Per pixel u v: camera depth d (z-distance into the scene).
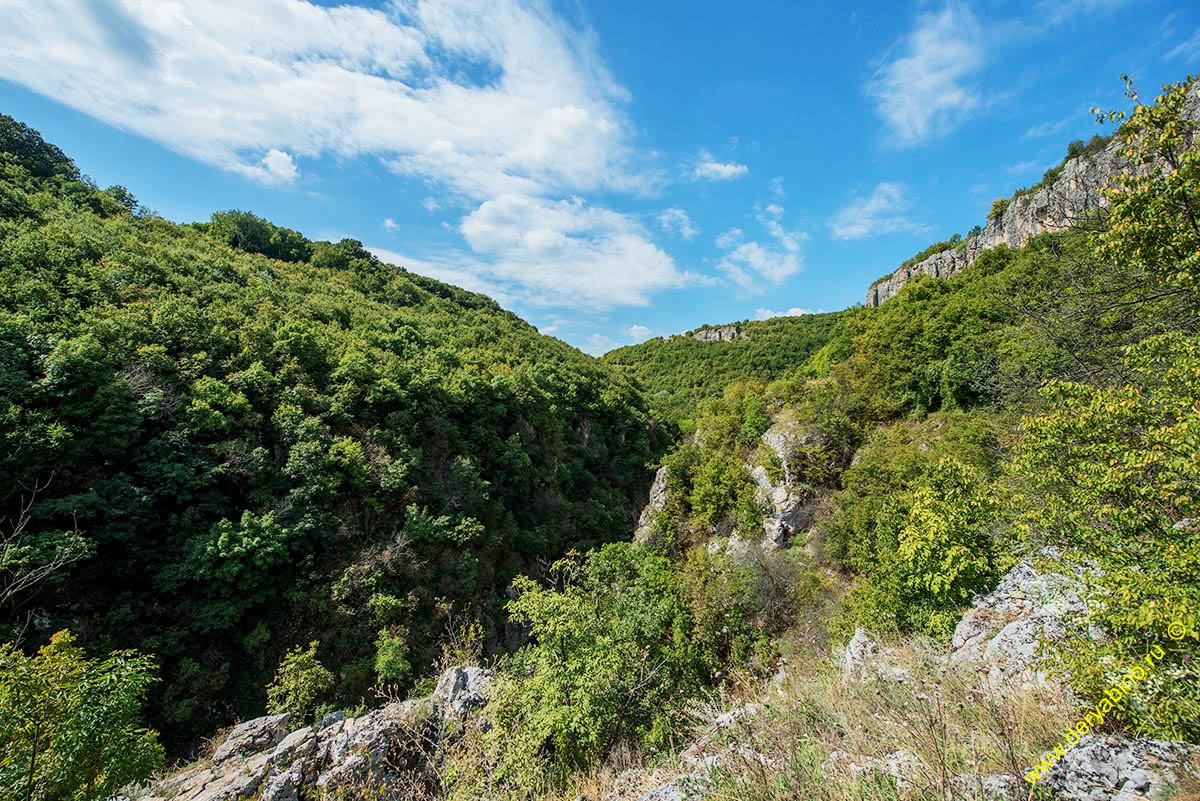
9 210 31.45
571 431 48.50
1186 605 3.28
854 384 27.00
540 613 9.75
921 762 3.22
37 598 15.99
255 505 22.09
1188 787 2.75
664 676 10.08
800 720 4.84
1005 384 12.15
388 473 26.25
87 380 19.28
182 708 16.41
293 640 19.89
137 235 40.38
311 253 68.81
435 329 53.62
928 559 9.41
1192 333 5.73
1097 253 5.55
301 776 7.97
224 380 25.16
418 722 9.06
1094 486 4.50
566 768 7.40
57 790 6.36
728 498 27.55
